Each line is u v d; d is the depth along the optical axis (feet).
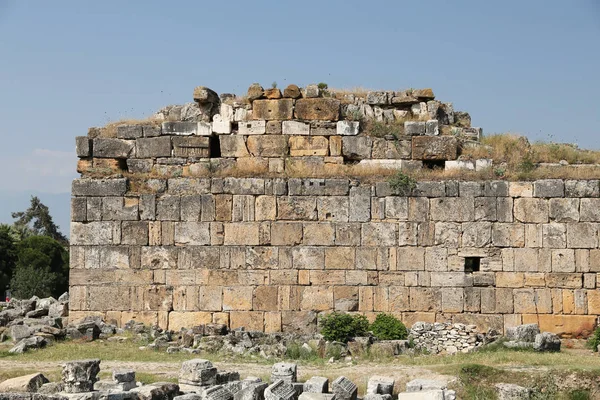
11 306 123.95
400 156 115.44
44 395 63.67
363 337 100.89
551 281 108.17
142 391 69.31
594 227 108.37
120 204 112.27
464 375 79.66
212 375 76.18
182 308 110.73
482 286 108.78
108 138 116.88
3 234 218.59
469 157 114.21
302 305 110.01
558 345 98.07
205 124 116.88
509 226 109.09
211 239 111.34
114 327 108.37
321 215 110.83
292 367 77.56
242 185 111.75
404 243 109.81
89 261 111.86
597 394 76.84
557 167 112.88
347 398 71.31
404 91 119.96
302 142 116.06
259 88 116.98
